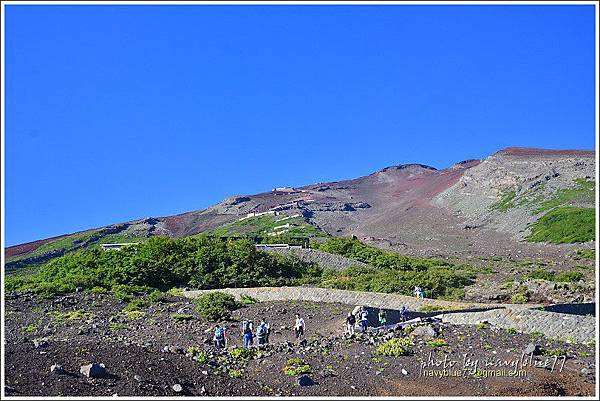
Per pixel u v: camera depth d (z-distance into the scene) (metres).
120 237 126.06
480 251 71.12
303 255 51.38
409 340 21.58
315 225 119.06
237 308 30.86
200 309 29.98
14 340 20.70
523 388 16.48
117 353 16.53
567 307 29.73
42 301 31.50
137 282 39.34
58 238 132.62
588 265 53.00
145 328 25.98
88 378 14.38
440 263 56.50
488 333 23.20
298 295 34.97
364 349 20.56
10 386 13.28
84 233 131.25
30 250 119.69
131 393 13.90
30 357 15.30
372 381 16.97
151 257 43.44
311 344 21.58
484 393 16.05
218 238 51.75
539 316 24.58
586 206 84.56
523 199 101.88
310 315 29.14
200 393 14.84
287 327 26.36
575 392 16.27
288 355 19.66
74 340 21.31
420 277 43.69
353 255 54.75
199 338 23.81
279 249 52.84
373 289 40.31
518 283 41.84
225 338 23.55
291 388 16.14
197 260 43.81
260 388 15.95
